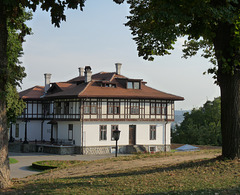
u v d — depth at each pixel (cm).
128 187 1125
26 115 4853
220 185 1095
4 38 1155
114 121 4272
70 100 4247
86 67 4441
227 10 1196
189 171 1360
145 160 2031
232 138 1455
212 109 6481
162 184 1151
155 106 4531
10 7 1081
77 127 4153
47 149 4250
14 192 1077
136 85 4622
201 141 5884
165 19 1160
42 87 5316
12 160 3391
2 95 1128
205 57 1833
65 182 1264
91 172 1697
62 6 1185
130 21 1499
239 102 1448
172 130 7075
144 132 4462
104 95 4147
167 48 1568
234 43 1336
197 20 1281
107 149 4212
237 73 1438
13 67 1445
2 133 1154
